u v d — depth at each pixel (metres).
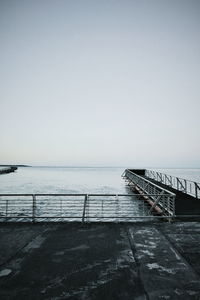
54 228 7.42
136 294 3.66
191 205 12.75
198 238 6.45
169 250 5.53
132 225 7.78
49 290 3.78
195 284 3.97
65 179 77.88
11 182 61.97
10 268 4.59
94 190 40.84
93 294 3.66
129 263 4.80
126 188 42.75
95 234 6.80
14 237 6.54
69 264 4.76
